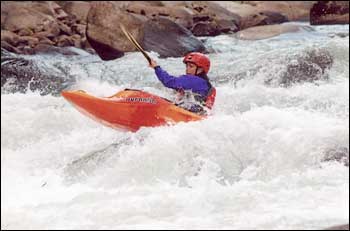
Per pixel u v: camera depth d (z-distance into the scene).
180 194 14.05
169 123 19.08
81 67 34.59
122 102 19.44
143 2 61.47
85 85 30.27
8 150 19.00
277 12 67.94
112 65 35.47
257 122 17.67
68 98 19.55
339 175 15.31
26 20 48.94
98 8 39.16
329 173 15.52
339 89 24.19
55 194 15.33
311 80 28.09
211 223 11.98
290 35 47.44
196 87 19.67
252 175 16.30
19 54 42.78
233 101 24.06
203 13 59.56
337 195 13.62
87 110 19.55
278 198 13.47
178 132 17.31
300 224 11.68
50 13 53.44
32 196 15.10
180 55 38.72
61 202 13.91
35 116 20.92
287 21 67.88
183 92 19.73
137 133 18.03
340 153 16.56
